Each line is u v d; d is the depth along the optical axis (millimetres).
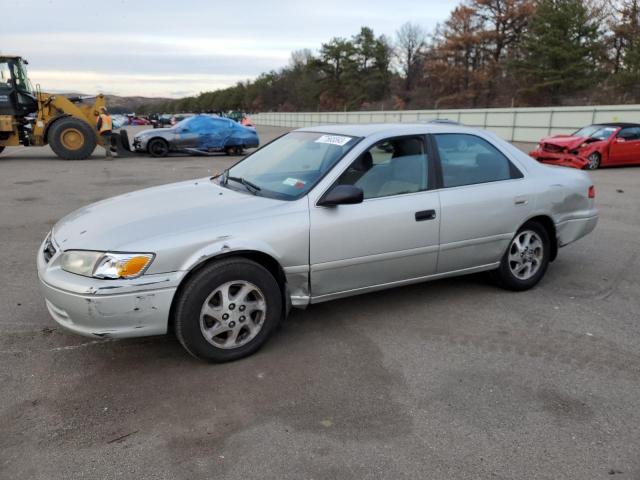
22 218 7957
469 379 3322
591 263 5773
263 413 2945
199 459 2564
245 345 3529
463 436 2754
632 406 3043
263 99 109125
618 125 15906
